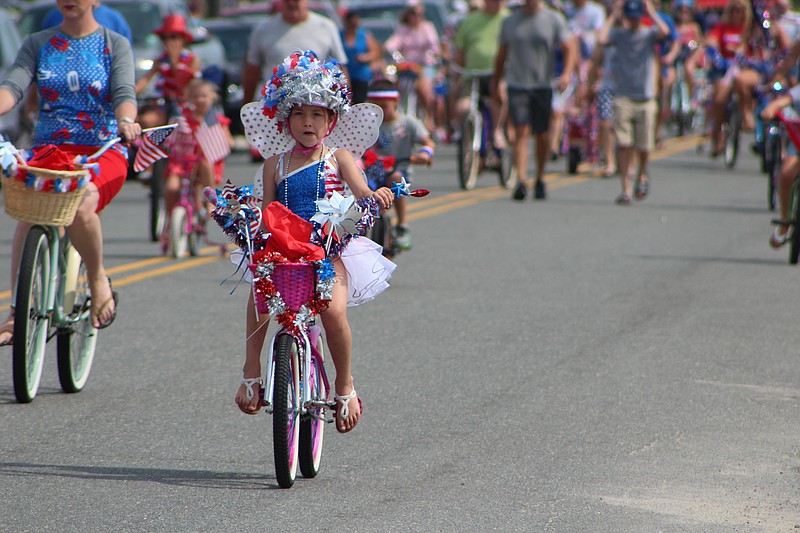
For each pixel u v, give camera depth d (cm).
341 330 2038
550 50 5841
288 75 2048
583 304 3538
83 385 2631
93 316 2573
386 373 2764
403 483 2045
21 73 2573
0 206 5772
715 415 2466
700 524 1873
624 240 4728
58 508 1908
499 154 6444
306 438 2038
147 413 2447
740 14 7394
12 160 2336
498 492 2002
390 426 2372
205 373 2761
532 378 2733
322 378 2094
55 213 2391
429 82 8538
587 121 7081
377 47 6850
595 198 6050
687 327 3256
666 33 5800
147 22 7362
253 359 2052
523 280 3903
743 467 2147
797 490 2031
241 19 9431
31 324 2495
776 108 4147
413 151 4119
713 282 3894
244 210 2009
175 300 3572
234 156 8138
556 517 1892
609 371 2800
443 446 2248
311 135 2062
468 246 4562
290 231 1994
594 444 2266
